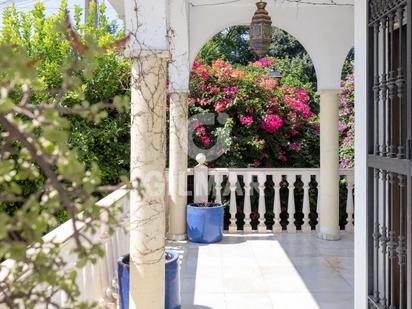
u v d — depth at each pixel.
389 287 3.11
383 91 2.89
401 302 2.72
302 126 8.13
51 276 1.07
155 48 3.07
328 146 6.48
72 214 1.03
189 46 6.24
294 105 8.02
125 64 6.15
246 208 7.02
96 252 1.10
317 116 8.80
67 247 2.87
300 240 6.47
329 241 6.39
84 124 6.20
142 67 3.08
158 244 3.18
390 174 2.80
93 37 1.17
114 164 6.46
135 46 3.05
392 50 2.78
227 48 16.05
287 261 5.40
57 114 1.00
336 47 6.30
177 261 3.67
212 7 6.19
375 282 3.08
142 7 3.06
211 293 4.35
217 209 6.30
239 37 16.30
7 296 1.09
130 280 3.20
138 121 3.10
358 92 3.28
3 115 1.00
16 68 0.92
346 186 7.35
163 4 3.06
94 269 3.47
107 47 1.34
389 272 3.14
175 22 5.66
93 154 6.20
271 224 7.66
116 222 1.14
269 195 7.62
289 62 14.62
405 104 3.06
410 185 2.46
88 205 1.04
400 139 2.64
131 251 3.20
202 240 6.27
